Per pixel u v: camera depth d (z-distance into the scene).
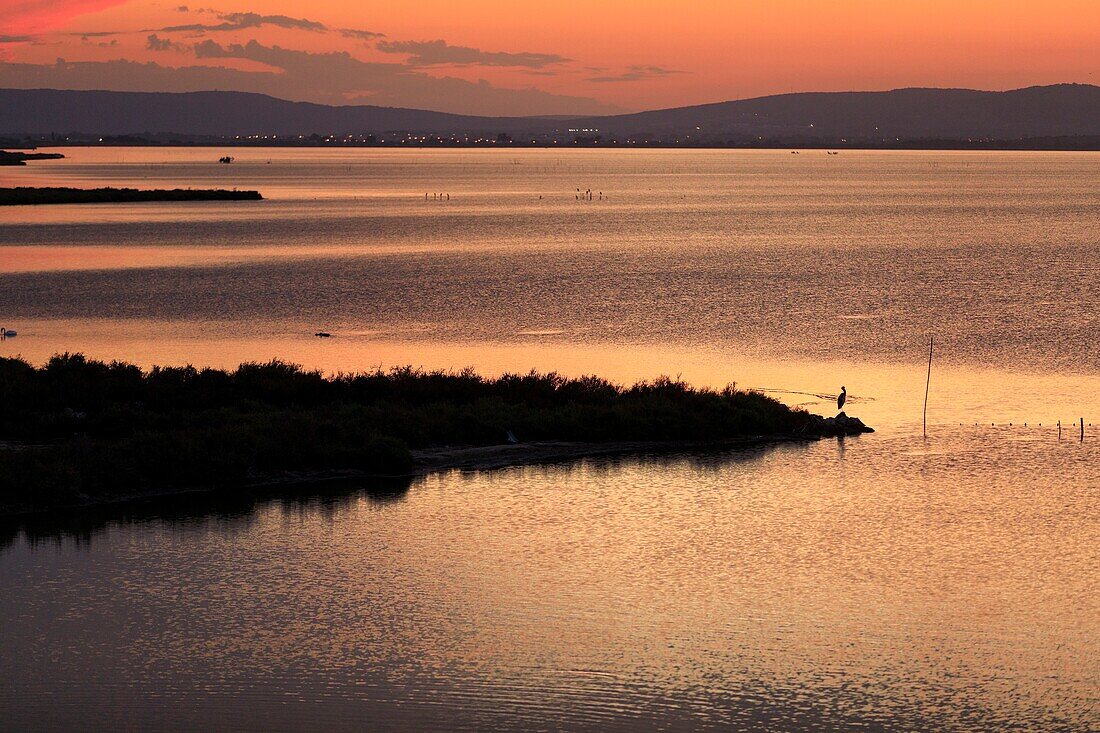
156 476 161.50
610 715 97.38
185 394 198.50
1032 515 150.50
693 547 138.12
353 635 112.81
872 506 154.75
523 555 135.50
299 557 134.62
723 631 113.69
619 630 114.06
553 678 103.94
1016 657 107.94
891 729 95.19
